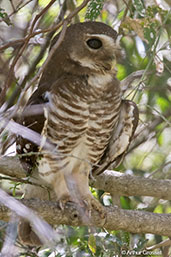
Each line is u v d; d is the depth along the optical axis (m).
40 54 11.64
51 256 10.16
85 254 9.76
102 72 10.42
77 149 10.68
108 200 11.80
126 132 11.02
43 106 10.20
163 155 13.55
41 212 9.49
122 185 11.33
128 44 12.80
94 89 10.30
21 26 12.05
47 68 10.59
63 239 9.90
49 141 10.41
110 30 10.43
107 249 9.88
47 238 9.41
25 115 10.34
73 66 10.38
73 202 10.30
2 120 8.95
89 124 10.42
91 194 10.41
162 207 12.09
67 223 9.70
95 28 10.32
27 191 11.24
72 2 12.07
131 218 9.98
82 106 10.26
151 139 13.59
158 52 11.82
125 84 12.23
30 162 10.55
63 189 10.62
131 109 10.94
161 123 13.34
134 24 10.42
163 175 13.08
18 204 8.54
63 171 10.65
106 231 10.55
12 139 10.97
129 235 10.61
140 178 11.38
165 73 12.74
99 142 10.70
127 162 13.41
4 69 11.31
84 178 10.95
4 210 8.95
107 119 10.50
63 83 10.23
